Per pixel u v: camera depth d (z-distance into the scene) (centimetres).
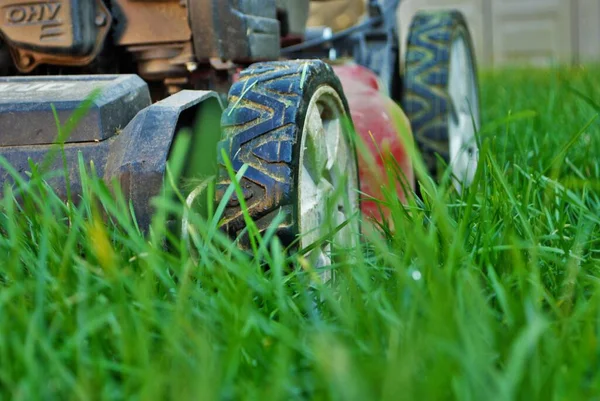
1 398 147
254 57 298
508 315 173
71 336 164
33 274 200
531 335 136
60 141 207
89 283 190
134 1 285
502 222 240
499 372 157
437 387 134
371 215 281
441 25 425
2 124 229
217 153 223
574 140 262
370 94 342
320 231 248
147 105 251
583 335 163
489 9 1455
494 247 211
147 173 212
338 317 186
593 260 226
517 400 139
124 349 154
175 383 139
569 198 254
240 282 182
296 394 146
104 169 224
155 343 169
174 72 288
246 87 231
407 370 133
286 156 218
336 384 132
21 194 215
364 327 170
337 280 212
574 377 141
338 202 266
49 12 273
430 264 169
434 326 149
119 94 238
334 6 489
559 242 242
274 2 313
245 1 290
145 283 173
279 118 223
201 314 173
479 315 170
